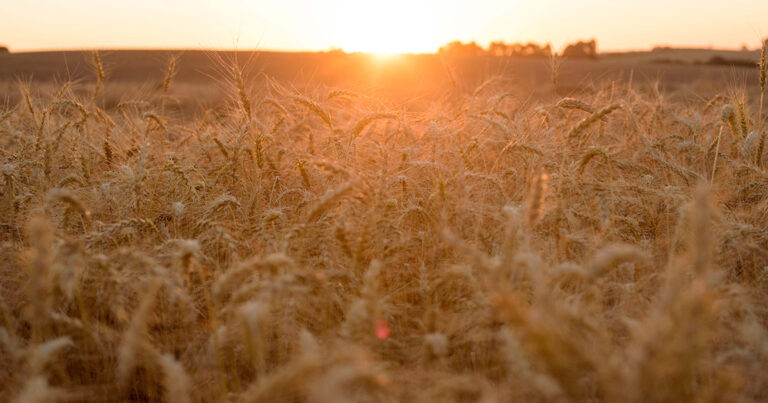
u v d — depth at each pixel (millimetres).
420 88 5785
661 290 1841
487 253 2305
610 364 1185
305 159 3047
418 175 3178
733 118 3529
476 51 49938
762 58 3510
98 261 1812
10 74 29844
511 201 2693
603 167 3396
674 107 4984
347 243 2105
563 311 1385
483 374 1755
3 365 1777
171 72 4441
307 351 1463
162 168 3262
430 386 1643
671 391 1215
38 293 1599
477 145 3279
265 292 1623
